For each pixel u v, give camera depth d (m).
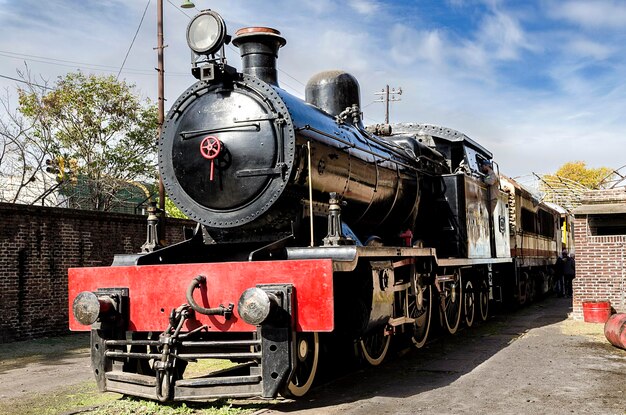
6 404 6.18
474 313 12.44
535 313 14.70
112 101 23.03
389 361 7.93
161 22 16.28
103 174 22.03
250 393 5.29
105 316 5.86
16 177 19.45
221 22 6.40
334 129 7.21
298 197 6.30
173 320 5.57
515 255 14.84
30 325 10.98
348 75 8.53
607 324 9.23
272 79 7.08
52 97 22.50
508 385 6.36
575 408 5.37
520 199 15.85
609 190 12.67
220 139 6.31
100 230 12.52
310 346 6.03
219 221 6.33
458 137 11.56
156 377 5.50
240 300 5.11
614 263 12.19
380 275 6.72
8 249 10.62
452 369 7.30
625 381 6.54
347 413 5.28
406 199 9.20
